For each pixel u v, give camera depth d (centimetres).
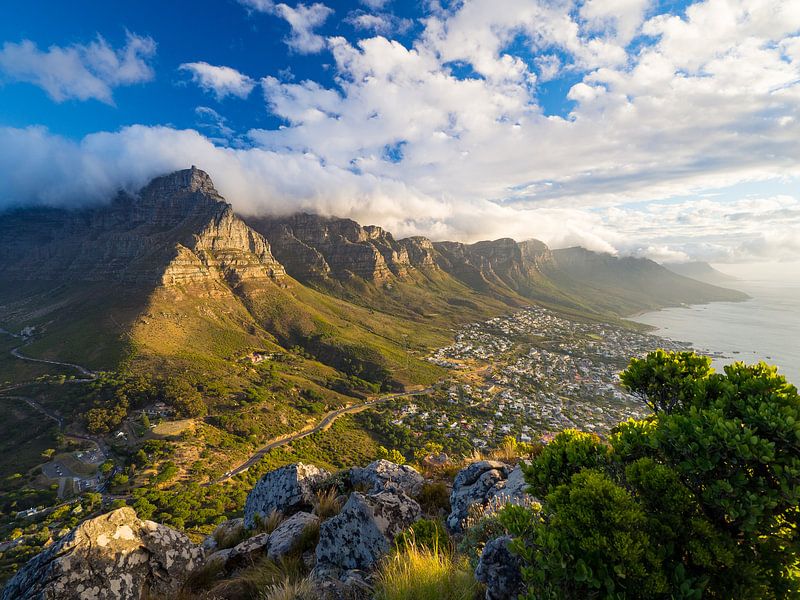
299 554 912
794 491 415
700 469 461
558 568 430
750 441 438
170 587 779
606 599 410
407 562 638
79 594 677
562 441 638
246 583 768
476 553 649
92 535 749
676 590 414
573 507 460
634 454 570
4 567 5616
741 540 459
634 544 422
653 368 676
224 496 8225
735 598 418
